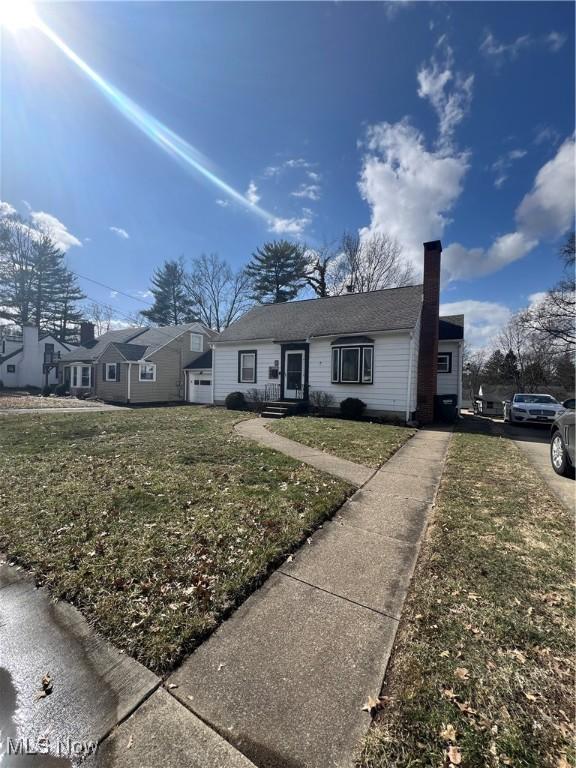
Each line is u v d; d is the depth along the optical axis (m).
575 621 2.18
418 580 2.62
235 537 3.19
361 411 12.20
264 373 14.96
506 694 1.67
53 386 25.83
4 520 3.54
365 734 1.49
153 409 15.16
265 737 1.49
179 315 36.78
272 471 5.18
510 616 2.21
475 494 4.50
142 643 1.99
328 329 13.31
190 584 2.52
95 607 2.30
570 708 1.60
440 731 1.50
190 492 4.26
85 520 3.52
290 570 2.77
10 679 1.79
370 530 3.47
